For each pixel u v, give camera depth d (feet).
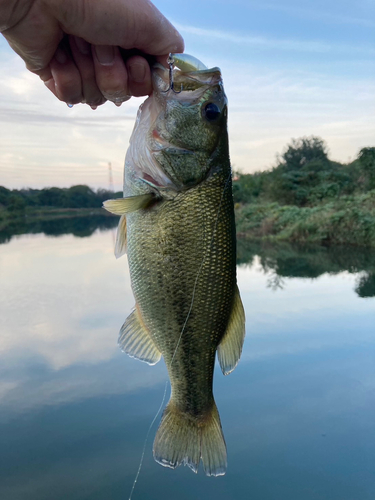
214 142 0.99
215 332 1.01
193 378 1.01
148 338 1.01
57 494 1.54
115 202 0.89
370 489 1.52
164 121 0.96
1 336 2.99
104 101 0.99
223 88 1.01
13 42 0.82
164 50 0.90
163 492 1.56
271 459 1.70
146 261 0.97
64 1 0.75
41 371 2.44
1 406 2.09
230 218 1.01
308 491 1.53
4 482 1.61
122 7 0.78
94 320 3.34
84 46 0.88
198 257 0.97
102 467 1.69
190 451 1.00
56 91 0.97
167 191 0.96
